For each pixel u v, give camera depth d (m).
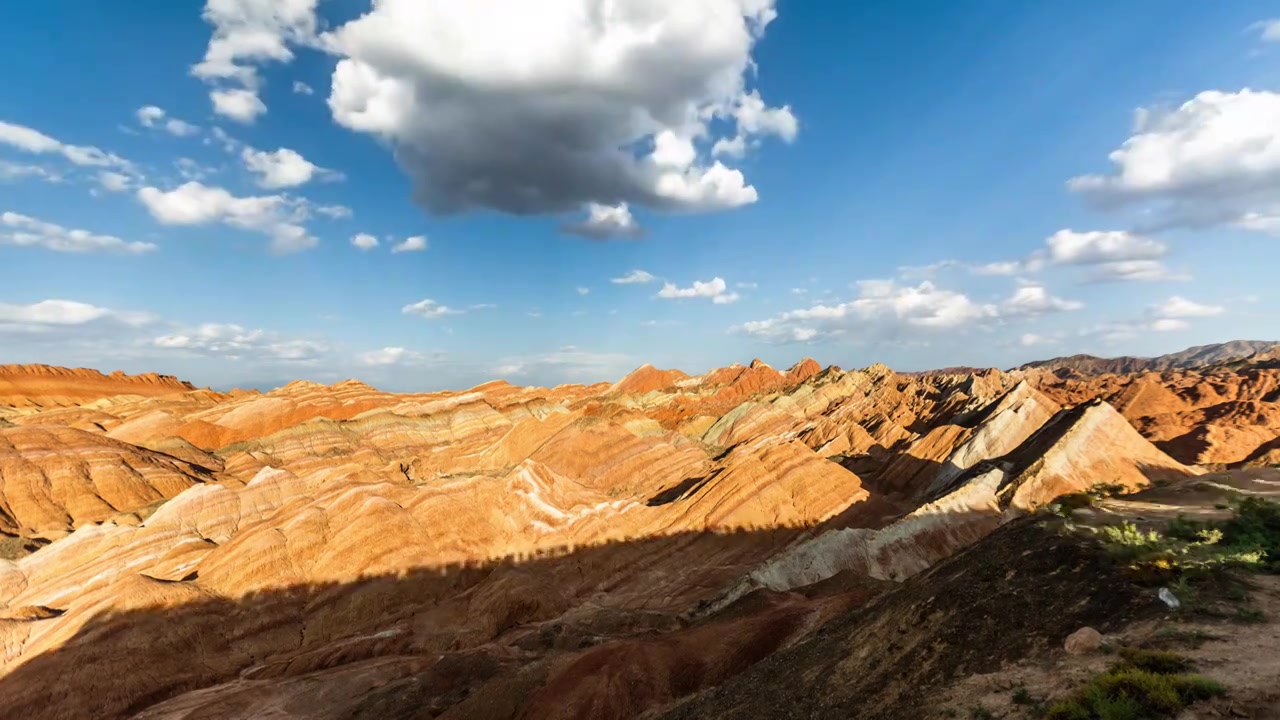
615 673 39.72
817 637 33.22
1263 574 21.22
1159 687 14.66
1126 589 21.02
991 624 22.47
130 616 56.28
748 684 31.22
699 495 83.94
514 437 130.50
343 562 69.25
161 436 140.00
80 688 49.88
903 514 75.69
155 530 76.50
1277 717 12.95
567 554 74.81
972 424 108.62
